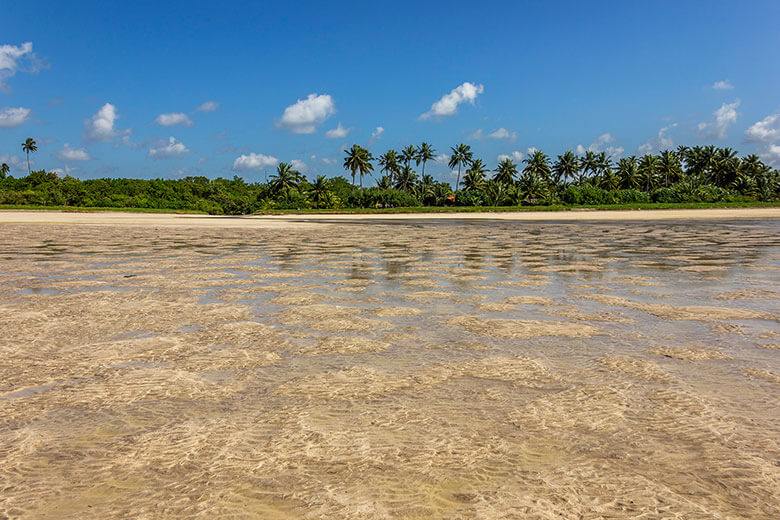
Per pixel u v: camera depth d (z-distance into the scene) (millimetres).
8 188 118062
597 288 10789
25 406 4363
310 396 4586
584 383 4887
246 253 19188
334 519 2787
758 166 133125
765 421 3990
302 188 125438
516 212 94625
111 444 3672
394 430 3881
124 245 22844
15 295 9953
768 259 16406
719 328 7098
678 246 22109
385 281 11906
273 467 3346
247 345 6305
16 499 3002
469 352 5980
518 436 3779
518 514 2834
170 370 5312
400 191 118938
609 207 98812
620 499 2975
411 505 2922
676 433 3803
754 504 2920
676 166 132000
